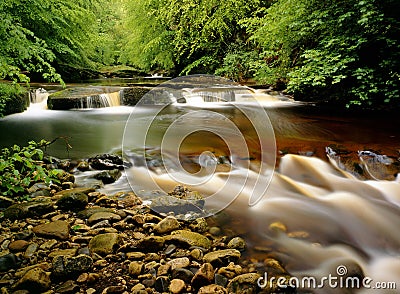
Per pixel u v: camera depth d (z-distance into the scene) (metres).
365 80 5.55
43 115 7.80
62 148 5.15
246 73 11.01
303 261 2.35
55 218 2.83
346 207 3.23
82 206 3.09
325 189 3.62
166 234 2.61
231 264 2.22
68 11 9.96
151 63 14.54
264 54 8.66
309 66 5.89
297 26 6.51
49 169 4.07
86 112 8.20
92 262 2.12
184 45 12.80
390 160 3.83
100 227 2.69
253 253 2.42
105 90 9.31
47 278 1.92
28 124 6.91
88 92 9.04
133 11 14.16
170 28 13.11
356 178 3.81
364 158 3.99
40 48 6.00
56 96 8.48
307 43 7.42
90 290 1.91
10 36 5.57
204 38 11.59
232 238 2.59
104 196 3.31
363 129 5.39
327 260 2.38
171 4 11.62
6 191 3.17
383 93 6.00
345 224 2.91
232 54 11.23
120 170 4.20
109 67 19.27
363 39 5.30
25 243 2.36
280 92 9.00
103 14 22.17
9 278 1.97
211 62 12.27
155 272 2.10
